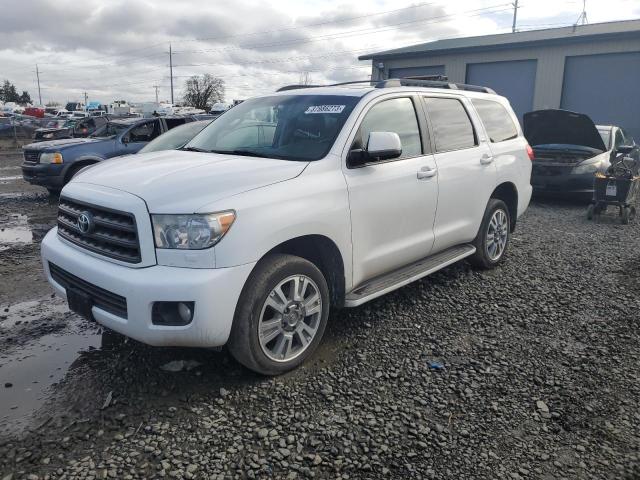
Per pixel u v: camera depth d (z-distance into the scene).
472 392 3.47
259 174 3.50
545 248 7.11
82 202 3.51
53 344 4.08
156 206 3.14
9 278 5.70
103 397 3.33
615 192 8.73
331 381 3.56
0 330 4.33
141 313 3.10
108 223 3.31
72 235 3.68
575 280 5.71
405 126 4.59
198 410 3.19
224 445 2.89
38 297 5.12
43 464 2.71
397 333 4.31
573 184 10.15
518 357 3.95
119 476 2.64
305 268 3.61
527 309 4.86
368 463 2.78
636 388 3.56
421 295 5.14
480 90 6.03
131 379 3.54
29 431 2.98
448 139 5.07
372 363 3.81
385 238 4.28
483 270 5.96
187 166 3.69
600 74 18.98
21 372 3.64
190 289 3.05
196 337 3.14
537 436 3.04
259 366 3.45
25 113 55.50
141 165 3.86
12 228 8.35
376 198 4.09
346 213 3.84
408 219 4.47
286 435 2.98
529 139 11.03
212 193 3.23
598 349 4.10
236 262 3.17
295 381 3.55
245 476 2.67
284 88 5.37
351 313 4.68
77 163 10.88
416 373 3.69
